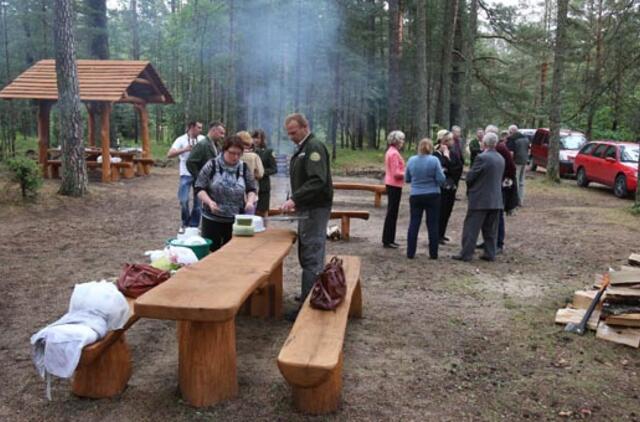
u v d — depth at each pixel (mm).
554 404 3299
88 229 8414
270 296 4703
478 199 6891
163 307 2838
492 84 25672
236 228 4660
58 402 3193
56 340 2840
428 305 5195
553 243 8359
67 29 10852
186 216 7980
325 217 4465
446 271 6488
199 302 2896
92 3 20766
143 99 17203
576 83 25016
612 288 4484
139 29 42312
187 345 3174
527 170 21078
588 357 4000
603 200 13758
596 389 3498
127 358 3381
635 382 3611
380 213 11016
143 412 3100
